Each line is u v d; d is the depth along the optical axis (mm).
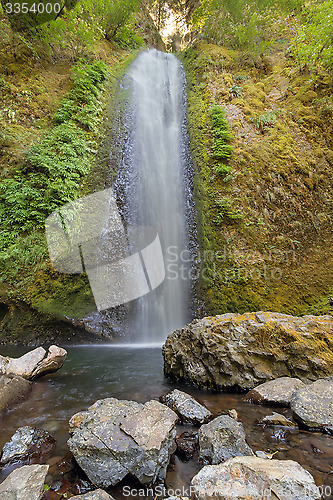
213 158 9727
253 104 11281
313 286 7551
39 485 1724
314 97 10883
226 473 1648
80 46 11688
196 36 16203
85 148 9070
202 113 11344
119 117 10898
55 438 2459
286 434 2395
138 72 13898
